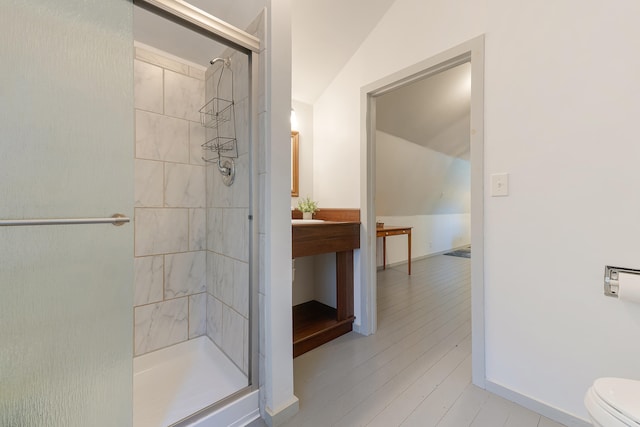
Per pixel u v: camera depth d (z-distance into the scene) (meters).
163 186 1.79
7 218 0.83
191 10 1.12
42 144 0.88
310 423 1.23
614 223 1.09
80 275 0.93
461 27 1.54
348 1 1.85
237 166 1.54
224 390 1.47
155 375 1.62
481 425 1.22
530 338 1.31
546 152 1.25
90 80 0.95
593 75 1.13
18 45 0.85
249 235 1.33
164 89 1.79
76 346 0.92
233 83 1.58
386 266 4.68
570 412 1.20
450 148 4.50
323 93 2.46
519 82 1.32
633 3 1.04
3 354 0.82
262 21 1.28
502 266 1.39
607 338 1.11
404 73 1.84
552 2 1.22
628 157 1.06
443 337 2.08
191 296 1.90
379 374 1.61
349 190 2.27
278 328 1.26
